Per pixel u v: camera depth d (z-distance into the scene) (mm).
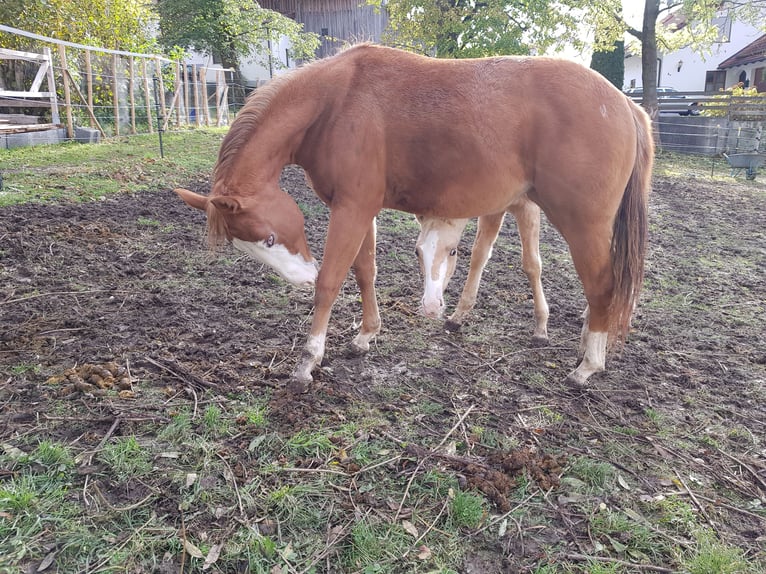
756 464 2529
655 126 17062
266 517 2029
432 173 2818
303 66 2896
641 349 3740
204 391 2850
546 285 5039
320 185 2930
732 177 12422
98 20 13062
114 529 1929
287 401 2793
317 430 2592
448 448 2518
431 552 1934
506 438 2637
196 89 16250
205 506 2064
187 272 4586
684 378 3320
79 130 11078
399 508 2123
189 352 3246
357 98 2764
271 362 3209
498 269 5461
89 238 5102
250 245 2828
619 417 2893
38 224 5227
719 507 2244
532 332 3949
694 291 4965
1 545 1817
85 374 2867
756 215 8352
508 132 2738
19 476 2131
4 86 11195
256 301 4086
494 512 2154
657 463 2510
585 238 2867
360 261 3201
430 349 3578
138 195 6949
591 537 2045
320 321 2930
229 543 1901
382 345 3576
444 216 2996
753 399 3109
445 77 2773
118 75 13195
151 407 2666
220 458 2336
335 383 3035
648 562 1949
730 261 5977
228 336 3506
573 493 2270
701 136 16312
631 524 2104
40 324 3441
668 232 7203
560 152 2717
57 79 11594
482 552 1964
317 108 2801
